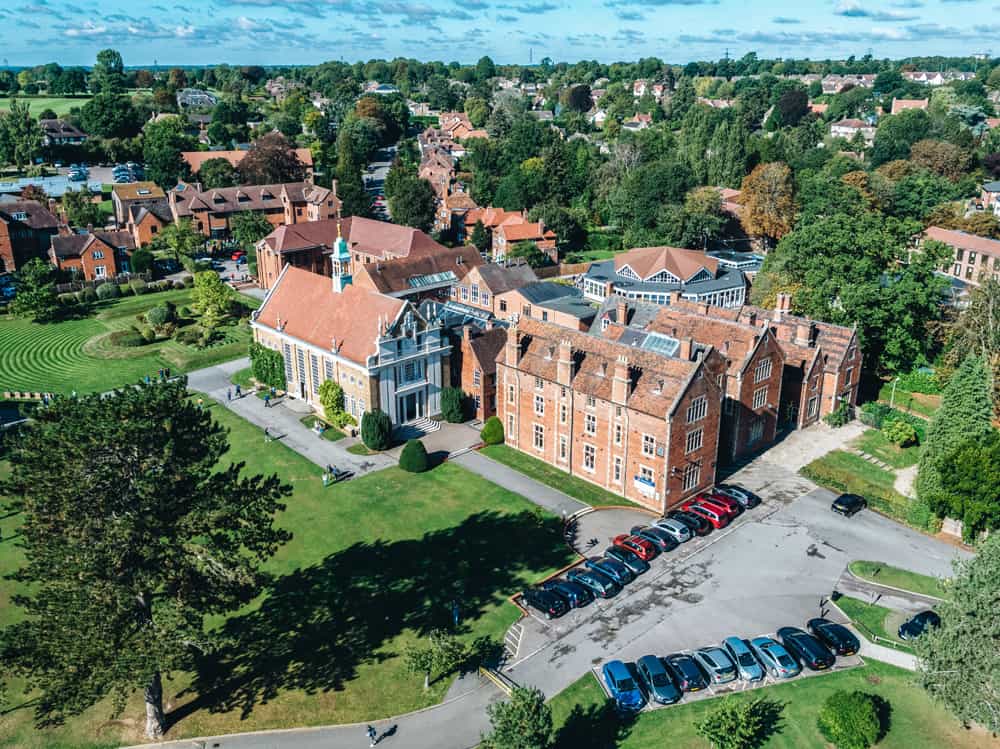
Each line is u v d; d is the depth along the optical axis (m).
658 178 172.50
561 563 64.00
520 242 167.00
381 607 59.22
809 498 73.75
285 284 100.25
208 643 44.38
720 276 137.38
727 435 79.44
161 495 42.72
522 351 81.31
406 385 87.94
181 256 155.50
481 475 78.62
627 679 49.75
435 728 48.12
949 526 68.12
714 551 65.44
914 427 85.12
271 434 87.94
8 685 52.41
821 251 103.94
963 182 192.25
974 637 43.34
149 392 44.56
